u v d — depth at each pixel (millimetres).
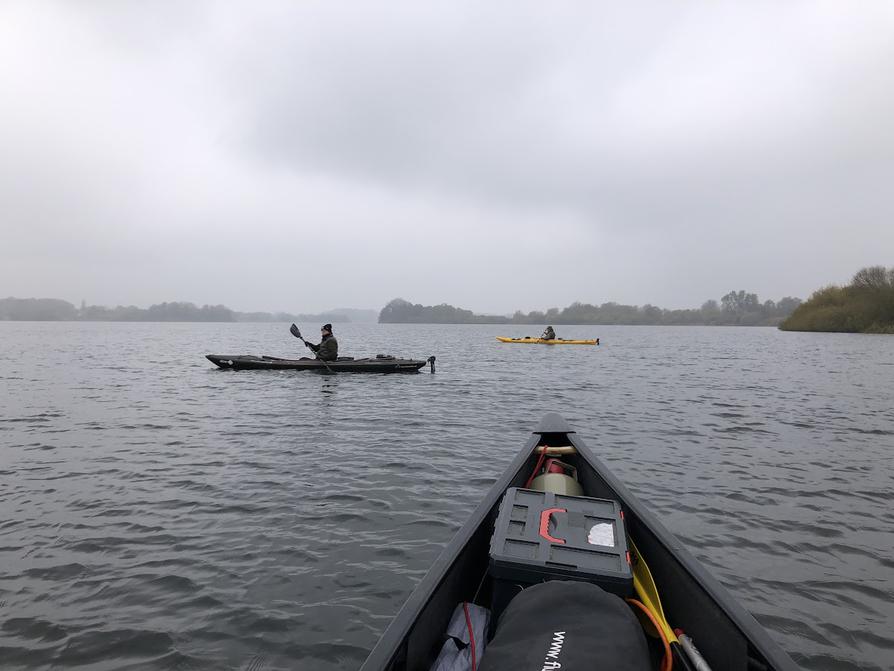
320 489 6117
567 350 36406
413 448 8062
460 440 8641
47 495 5871
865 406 12477
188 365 21578
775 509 5691
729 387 15969
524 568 2590
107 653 3250
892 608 3846
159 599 3826
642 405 12523
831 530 5164
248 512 5422
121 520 5191
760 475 6883
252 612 3678
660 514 5523
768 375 19516
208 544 4691
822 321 73125
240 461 7254
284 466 7023
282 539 4801
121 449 7875
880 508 5758
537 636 2059
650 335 78375
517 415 11008
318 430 9234
